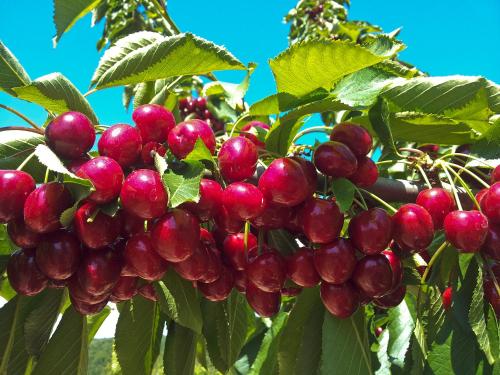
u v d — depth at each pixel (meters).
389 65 0.37
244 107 0.66
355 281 0.30
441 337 0.36
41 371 0.32
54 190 0.25
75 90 0.34
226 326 0.36
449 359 0.35
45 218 0.25
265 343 0.52
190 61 0.33
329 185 0.32
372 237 0.29
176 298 0.31
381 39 0.33
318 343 0.33
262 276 0.30
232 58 0.33
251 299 0.32
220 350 0.36
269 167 0.29
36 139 0.32
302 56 0.31
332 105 0.33
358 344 0.32
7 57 0.33
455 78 0.37
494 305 0.33
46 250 0.27
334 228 0.29
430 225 0.30
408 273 0.33
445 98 0.37
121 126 0.28
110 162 0.26
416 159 0.36
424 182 0.36
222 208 0.28
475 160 0.37
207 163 0.31
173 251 0.26
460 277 0.34
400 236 0.30
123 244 0.29
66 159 0.27
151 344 0.37
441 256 0.34
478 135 0.38
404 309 0.46
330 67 0.32
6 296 0.40
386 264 0.29
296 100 0.35
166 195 0.25
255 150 0.29
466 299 0.34
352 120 0.37
